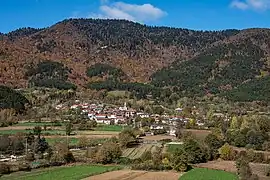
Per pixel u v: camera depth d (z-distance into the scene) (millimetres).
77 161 134125
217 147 147500
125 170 120125
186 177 109125
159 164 121438
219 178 107938
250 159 133625
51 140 163125
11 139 149375
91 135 181875
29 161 128000
